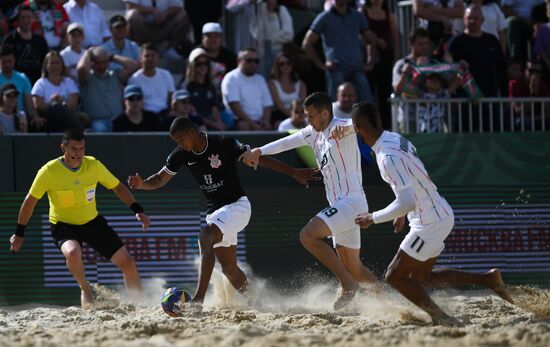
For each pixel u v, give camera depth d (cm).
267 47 4912
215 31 4706
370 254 3678
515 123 4134
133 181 2895
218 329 2373
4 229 3519
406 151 2356
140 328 2358
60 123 3991
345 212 2791
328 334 2253
